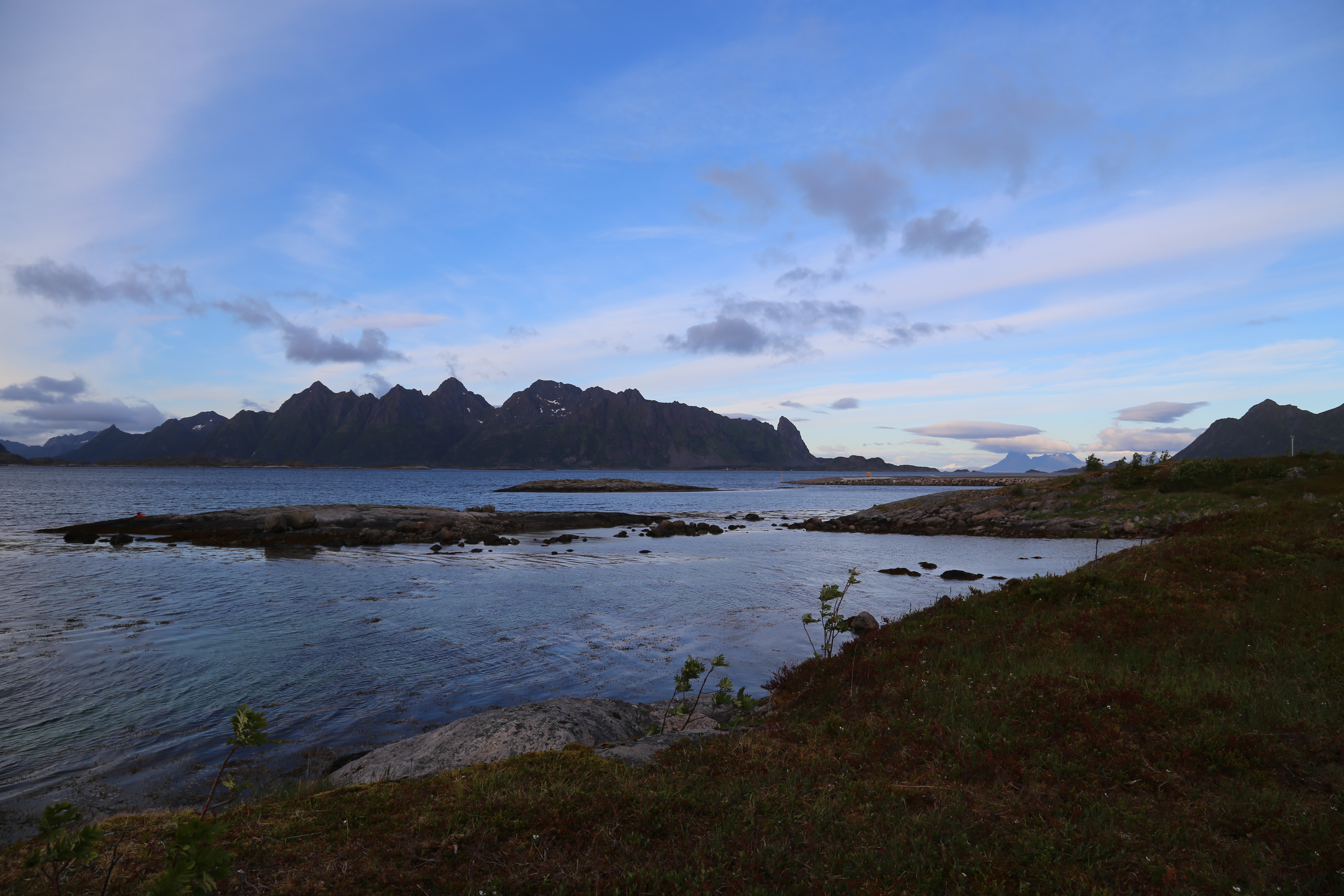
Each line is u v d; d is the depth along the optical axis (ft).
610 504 409.28
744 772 25.32
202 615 76.95
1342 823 19.69
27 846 18.10
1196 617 44.34
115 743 40.04
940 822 20.31
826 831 20.06
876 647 45.80
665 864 18.01
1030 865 17.99
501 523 210.79
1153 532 156.46
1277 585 49.57
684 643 66.33
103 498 347.97
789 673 44.37
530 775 25.02
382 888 16.67
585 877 17.17
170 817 21.26
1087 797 22.09
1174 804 21.83
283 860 17.98
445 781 24.57
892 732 29.35
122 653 59.52
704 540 186.39
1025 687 33.35
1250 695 30.94
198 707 46.50
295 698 48.78
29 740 40.27
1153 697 30.73
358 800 22.57
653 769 26.00
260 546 153.58
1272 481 160.97
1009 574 113.70
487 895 16.21
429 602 86.99
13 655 58.13
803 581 106.93
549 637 68.28
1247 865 17.78
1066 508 191.42
